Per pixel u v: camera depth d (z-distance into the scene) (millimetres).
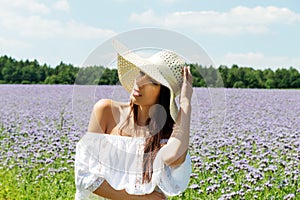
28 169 7738
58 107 15391
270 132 10508
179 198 6133
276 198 6289
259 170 7277
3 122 11945
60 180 6770
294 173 6906
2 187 6961
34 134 10062
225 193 6363
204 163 7270
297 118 13508
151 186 3432
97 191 3453
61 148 8477
